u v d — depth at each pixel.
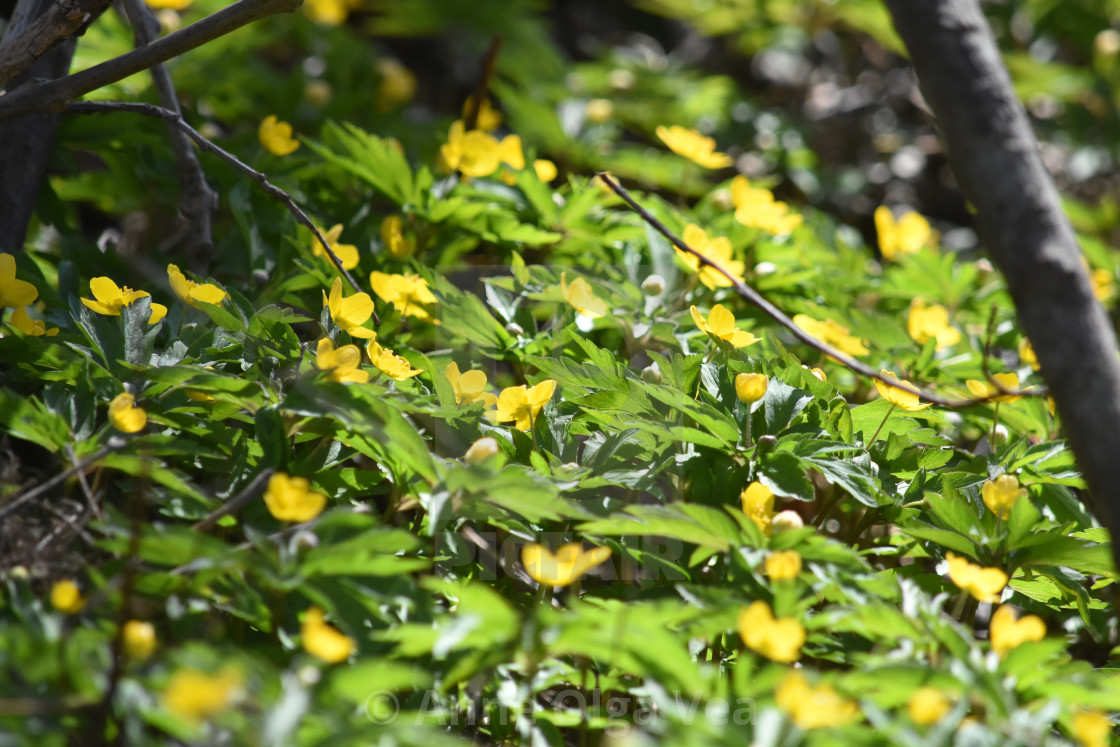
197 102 1.41
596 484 1.17
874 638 1.14
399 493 1.17
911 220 1.36
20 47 1.18
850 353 1.25
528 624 1.10
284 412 1.17
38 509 1.16
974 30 1.13
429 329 1.28
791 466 1.18
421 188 1.30
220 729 1.09
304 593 1.13
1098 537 1.18
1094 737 1.09
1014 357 1.34
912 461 1.21
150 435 1.14
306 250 1.27
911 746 1.08
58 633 1.11
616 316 1.25
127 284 1.28
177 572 1.12
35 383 1.20
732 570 1.14
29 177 1.26
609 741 1.14
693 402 1.18
